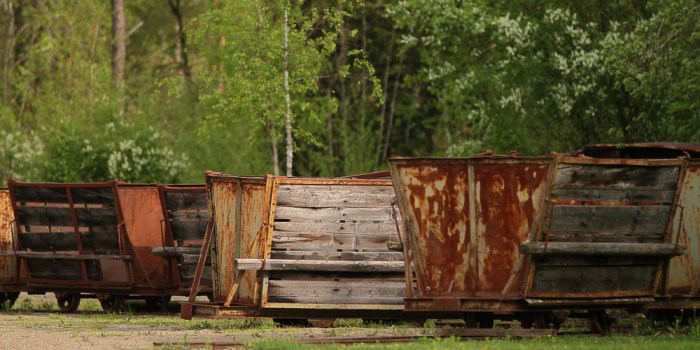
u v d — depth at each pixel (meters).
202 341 27.45
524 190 27.06
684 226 29.89
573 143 65.75
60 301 44.66
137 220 43.19
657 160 27.78
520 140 66.56
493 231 27.31
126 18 118.19
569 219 27.02
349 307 32.91
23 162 80.00
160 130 85.75
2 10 112.75
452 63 70.12
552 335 27.38
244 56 60.75
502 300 27.12
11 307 45.59
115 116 78.69
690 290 29.95
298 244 33.28
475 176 27.41
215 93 61.12
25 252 43.59
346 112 88.75
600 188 27.36
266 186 32.91
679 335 27.84
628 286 28.56
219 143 82.00
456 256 27.61
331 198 33.78
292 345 24.84
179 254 41.38
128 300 50.09
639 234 28.19
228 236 33.66
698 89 44.38
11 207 45.16
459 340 26.30
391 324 34.50
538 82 63.81
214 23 62.81
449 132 94.44
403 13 72.50
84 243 42.88
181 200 41.56
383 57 96.12
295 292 32.88
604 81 61.25
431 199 27.77
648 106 58.94
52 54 97.69
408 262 27.91
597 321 28.98
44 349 26.77
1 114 85.38
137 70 117.38
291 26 59.97
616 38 59.41
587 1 64.81
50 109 85.94
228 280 33.59
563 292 27.48
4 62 103.75
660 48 46.19
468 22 65.94
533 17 66.50
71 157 76.50
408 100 100.25
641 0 63.44
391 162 27.98
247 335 30.17
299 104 61.62
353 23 96.00
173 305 47.16
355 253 33.41
